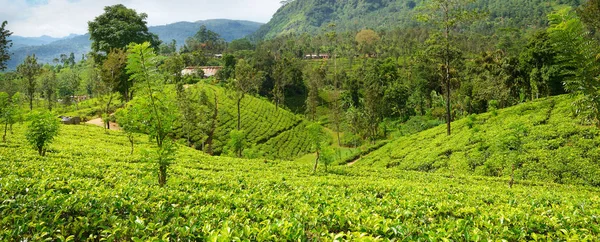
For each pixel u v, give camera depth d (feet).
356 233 23.65
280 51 545.03
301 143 242.37
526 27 620.90
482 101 216.74
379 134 235.81
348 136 248.11
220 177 64.75
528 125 115.96
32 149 83.82
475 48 428.56
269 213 31.81
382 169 102.37
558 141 99.19
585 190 76.23
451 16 139.44
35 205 27.14
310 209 33.83
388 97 269.03
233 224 26.91
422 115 266.36
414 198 45.52
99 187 39.75
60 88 306.96
